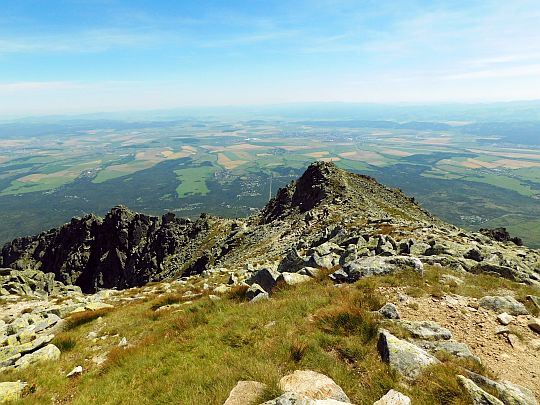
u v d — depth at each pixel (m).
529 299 15.86
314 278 20.78
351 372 10.80
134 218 117.56
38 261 115.00
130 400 12.14
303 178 97.88
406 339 12.09
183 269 87.31
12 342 21.38
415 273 18.16
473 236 32.06
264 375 10.60
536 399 9.90
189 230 112.44
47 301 36.44
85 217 119.56
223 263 64.38
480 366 10.84
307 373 10.43
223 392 10.41
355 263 20.02
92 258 113.00
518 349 12.16
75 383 15.30
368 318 13.10
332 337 12.43
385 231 32.28
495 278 18.62
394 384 9.83
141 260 107.31
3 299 38.31
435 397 9.41
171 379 12.59
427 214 80.69
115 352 17.48
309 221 59.19
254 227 87.38
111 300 32.53
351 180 89.81
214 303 20.61
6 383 15.30
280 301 17.23
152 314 23.02
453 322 13.81
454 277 18.22
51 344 19.28
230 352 13.39
